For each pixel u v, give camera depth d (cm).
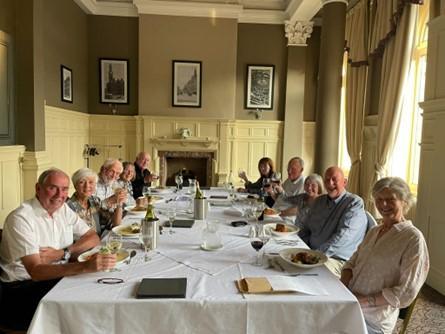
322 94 532
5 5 419
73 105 634
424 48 421
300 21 703
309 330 141
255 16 711
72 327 135
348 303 141
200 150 706
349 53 589
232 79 705
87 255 184
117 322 136
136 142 710
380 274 171
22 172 449
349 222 236
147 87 696
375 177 465
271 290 146
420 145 343
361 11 546
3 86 416
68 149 606
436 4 335
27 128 448
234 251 198
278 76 733
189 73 699
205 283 155
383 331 167
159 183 705
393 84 438
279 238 225
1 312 184
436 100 316
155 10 682
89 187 244
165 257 186
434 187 322
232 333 139
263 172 426
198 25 693
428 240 329
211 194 391
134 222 256
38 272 164
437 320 263
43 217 197
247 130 730
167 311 137
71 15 618
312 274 168
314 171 550
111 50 704
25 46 442
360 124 551
